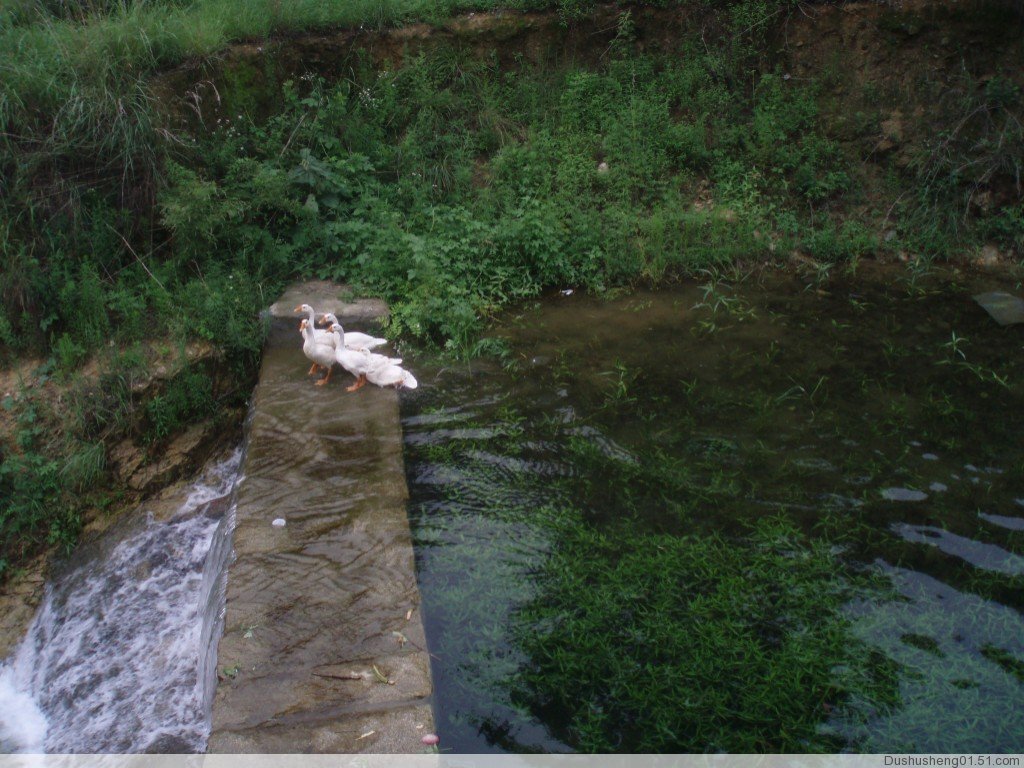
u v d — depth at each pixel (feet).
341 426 21.42
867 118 33.76
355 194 30.96
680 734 14.23
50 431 22.50
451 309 27.32
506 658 15.74
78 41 27.53
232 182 28.17
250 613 15.38
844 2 34.22
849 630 16.03
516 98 34.76
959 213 32.48
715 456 21.36
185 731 16.76
